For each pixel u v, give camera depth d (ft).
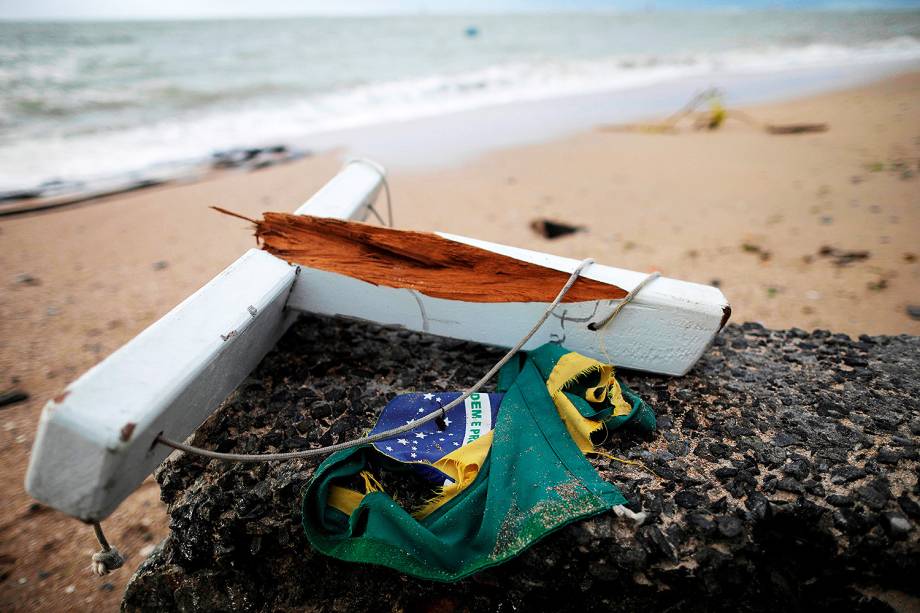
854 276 15.72
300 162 27.78
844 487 6.69
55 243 19.75
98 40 72.23
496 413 7.44
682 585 6.35
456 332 8.39
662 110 39.14
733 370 8.79
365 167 11.32
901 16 138.21
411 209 21.77
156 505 10.35
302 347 9.17
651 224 20.07
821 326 13.58
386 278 8.13
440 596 6.95
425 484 7.07
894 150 25.91
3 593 8.73
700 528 6.28
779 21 131.13
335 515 6.73
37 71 46.14
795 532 6.54
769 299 14.88
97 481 5.07
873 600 6.68
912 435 7.41
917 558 6.41
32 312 15.74
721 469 6.89
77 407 5.02
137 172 26.50
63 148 29.66
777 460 7.04
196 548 7.04
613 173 25.75
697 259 17.30
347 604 7.20
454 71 56.08
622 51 73.31
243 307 6.95
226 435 7.58
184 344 6.12
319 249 8.47
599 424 7.08
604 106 40.91
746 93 44.11
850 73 51.96
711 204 21.61
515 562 6.45
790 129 31.35
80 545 9.56
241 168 26.96
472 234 19.56
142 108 37.91
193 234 20.44
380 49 73.77
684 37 93.20
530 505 6.33
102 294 16.75
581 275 7.98
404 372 8.77
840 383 8.52
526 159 28.04
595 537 6.24
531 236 19.38
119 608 8.41
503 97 44.80
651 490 6.68
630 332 8.02
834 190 21.84
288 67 55.88
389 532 6.28
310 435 7.52
